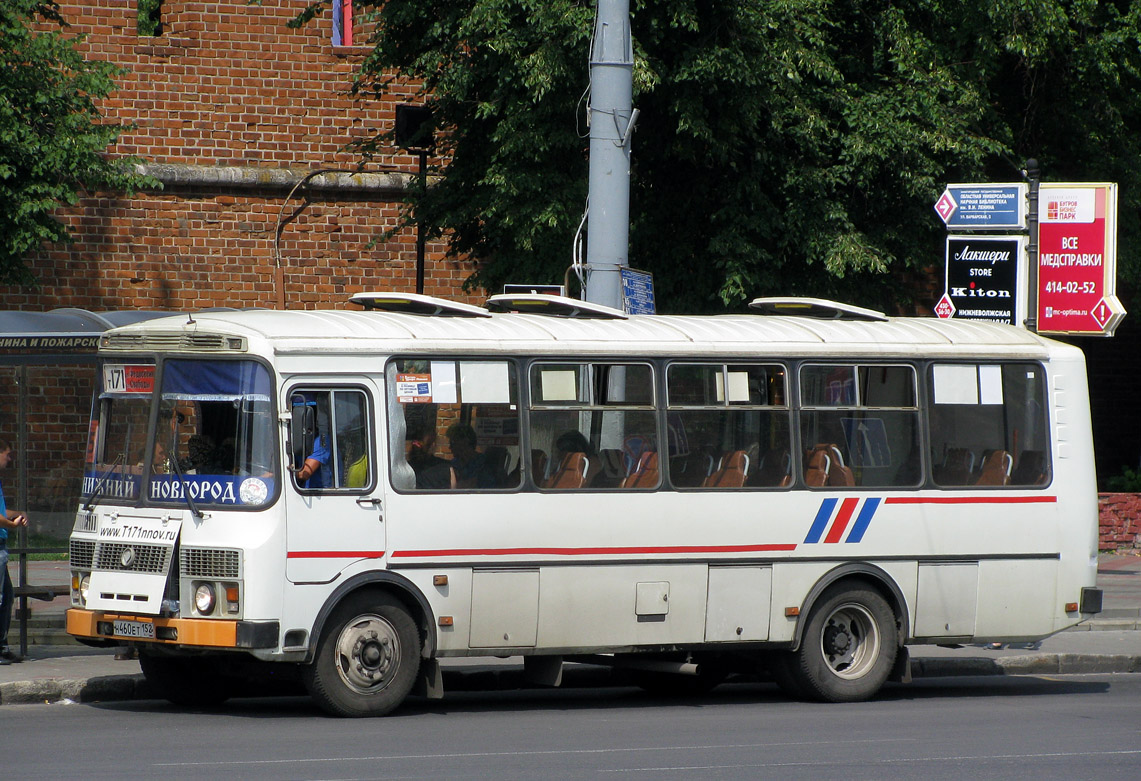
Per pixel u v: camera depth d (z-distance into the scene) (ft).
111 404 109.50
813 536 118.83
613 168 135.95
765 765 89.56
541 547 109.81
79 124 177.06
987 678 141.90
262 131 236.02
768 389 119.14
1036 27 201.87
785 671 120.16
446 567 106.83
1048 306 186.70
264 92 236.02
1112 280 184.03
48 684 113.29
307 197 237.45
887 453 122.52
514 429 110.42
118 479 107.45
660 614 113.60
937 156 194.80
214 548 100.83
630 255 192.34
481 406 109.50
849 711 116.06
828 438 120.78
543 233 175.11
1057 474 127.85
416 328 109.19
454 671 126.31
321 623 102.53
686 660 123.95
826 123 183.21
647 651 113.29
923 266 198.49
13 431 130.72
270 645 100.12
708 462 116.57
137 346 108.47
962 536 123.85
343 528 103.40
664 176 191.93
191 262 231.09
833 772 87.51
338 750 91.76
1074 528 127.95
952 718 112.47
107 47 227.61
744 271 179.73
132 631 103.55
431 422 107.65
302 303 237.45
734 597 116.16
